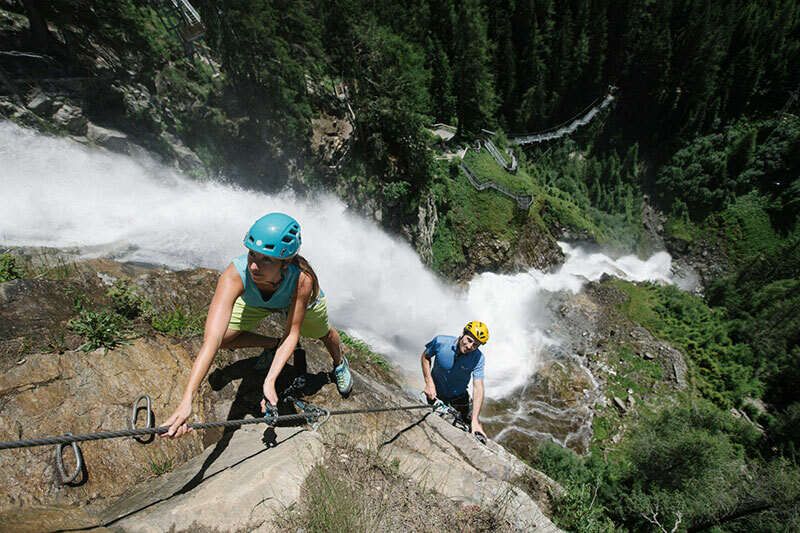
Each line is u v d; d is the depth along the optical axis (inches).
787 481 851.4
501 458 187.2
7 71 676.7
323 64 1330.0
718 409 1288.1
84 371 137.3
